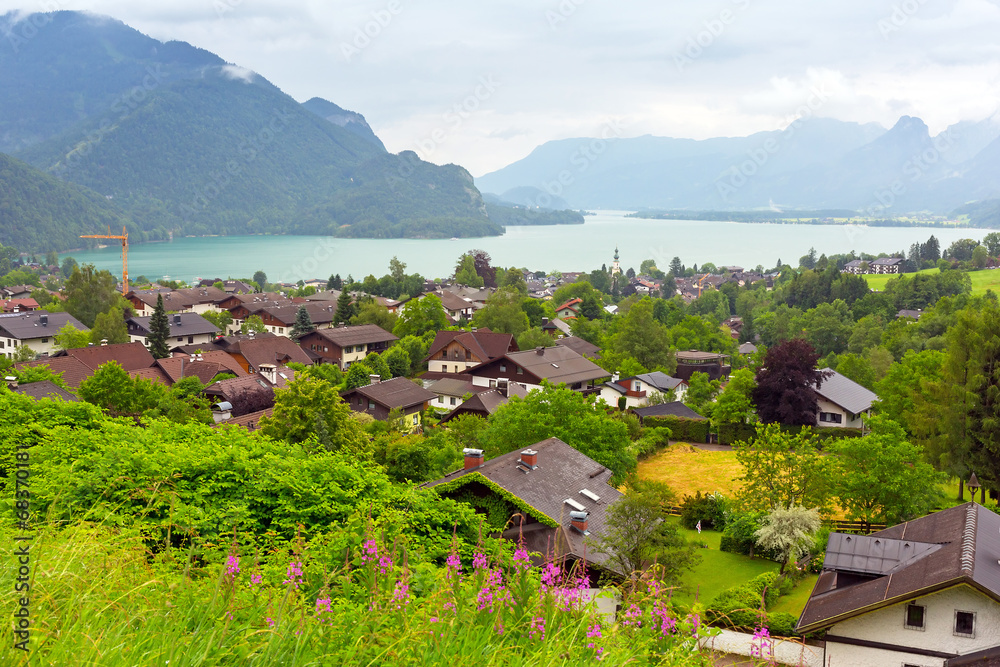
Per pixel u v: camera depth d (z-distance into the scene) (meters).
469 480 27.55
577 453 35.59
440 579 8.68
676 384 90.75
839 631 22.59
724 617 8.84
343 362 108.56
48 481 14.98
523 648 7.08
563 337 122.00
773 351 71.69
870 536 25.92
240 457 19.64
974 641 21.25
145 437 21.83
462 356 99.94
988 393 51.19
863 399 77.19
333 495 18.50
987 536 24.61
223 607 6.76
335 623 6.94
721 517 43.72
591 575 24.31
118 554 7.87
